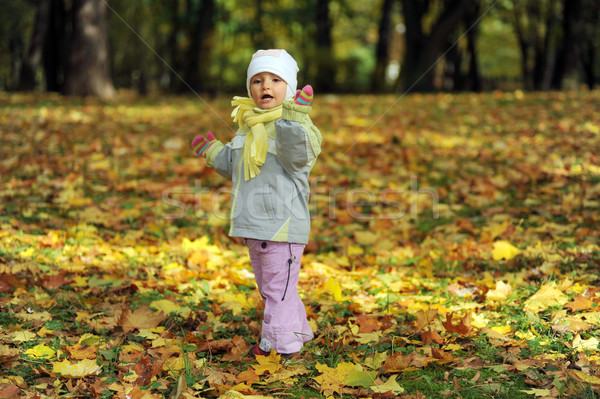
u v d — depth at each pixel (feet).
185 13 83.46
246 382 9.04
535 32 97.66
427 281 13.44
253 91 9.75
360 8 121.08
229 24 85.05
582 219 17.03
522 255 14.37
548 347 9.79
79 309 11.75
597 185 20.53
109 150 27.96
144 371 9.10
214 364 9.70
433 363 9.51
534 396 8.39
